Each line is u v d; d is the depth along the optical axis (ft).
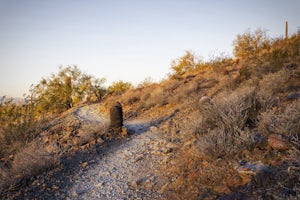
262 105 19.43
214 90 35.78
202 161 15.90
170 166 17.56
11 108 30.55
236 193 11.81
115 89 73.41
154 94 45.16
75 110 54.80
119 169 19.19
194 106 32.24
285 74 26.27
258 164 13.11
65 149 24.21
